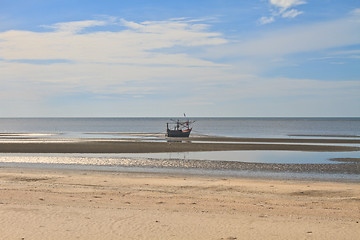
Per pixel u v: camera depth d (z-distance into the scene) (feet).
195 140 213.46
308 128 492.13
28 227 36.76
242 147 158.10
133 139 225.56
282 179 81.05
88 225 37.63
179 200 53.21
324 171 93.50
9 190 59.67
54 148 148.87
